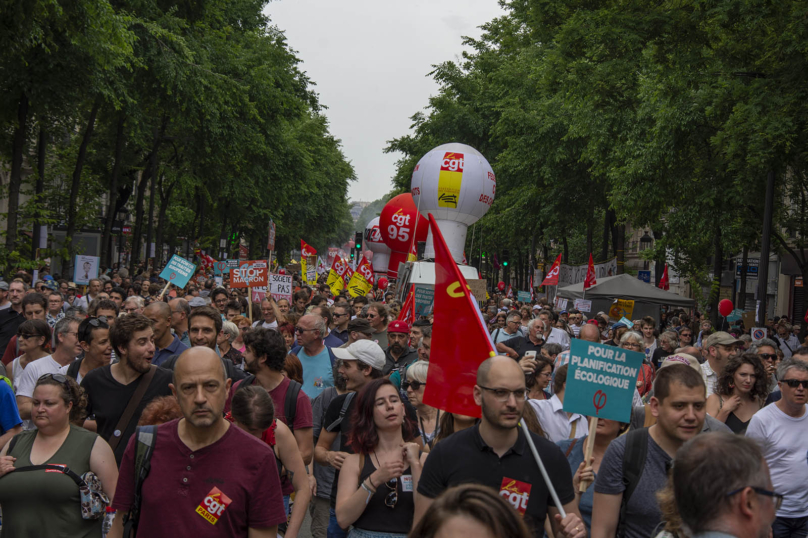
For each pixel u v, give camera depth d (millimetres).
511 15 39000
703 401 3889
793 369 5422
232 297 13445
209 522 3469
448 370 4543
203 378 3471
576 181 30484
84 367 6355
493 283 69312
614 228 34688
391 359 8805
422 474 3926
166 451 3559
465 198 21547
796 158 15617
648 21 14773
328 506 6508
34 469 4430
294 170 39875
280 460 4984
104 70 19922
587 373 4406
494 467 3807
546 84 17828
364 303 16375
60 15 15219
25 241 21453
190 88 23969
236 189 35406
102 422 5406
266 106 31562
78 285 20828
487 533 1896
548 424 5707
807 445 5496
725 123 16391
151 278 27547
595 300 24281
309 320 7953
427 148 44562
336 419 5848
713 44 15398
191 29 26891
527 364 6625
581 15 15711
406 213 28547
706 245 27719
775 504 2354
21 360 7477
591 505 4887
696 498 2359
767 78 14750
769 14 13359
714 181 19812
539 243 48938
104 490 4594
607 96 16609
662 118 19516
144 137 31219
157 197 43281
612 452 4051
